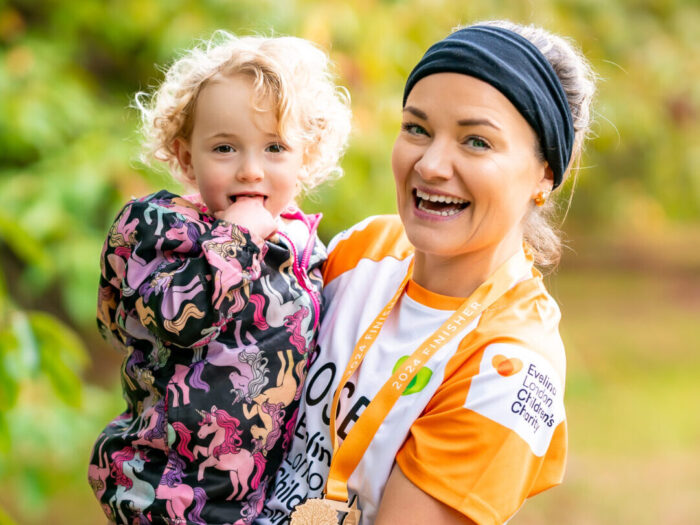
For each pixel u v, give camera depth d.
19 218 4.43
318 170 1.94
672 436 6.93
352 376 1.69
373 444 1.60
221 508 1.67
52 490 4.09
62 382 2.75
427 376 1.61
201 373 1.67
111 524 1.73
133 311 1.68
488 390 1.54
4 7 5.38
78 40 5.48
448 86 1.57
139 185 4.62
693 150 8.52
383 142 4.16
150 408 1.70
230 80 1.72
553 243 1.88
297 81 1.76
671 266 15.02
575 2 6.56
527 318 1.64
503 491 1.49
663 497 5.75
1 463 3.87
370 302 1.78
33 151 4.96
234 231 1.66
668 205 9.53
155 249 1.68
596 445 6.73
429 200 1.63
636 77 7.33
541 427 1.55
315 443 1.69
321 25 4.04
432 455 1.53
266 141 1.73
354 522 1.60
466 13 4.72
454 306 1.69
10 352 2.61
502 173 1.57
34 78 4.91
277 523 1.68
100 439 1.76
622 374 8.64
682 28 8.03
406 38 4.36
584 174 6.54
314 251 1.87
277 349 1.71
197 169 1.76
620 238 16.41
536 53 1.60
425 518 1.51
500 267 1.71
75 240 4.54
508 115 1.57
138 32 5.19
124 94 5.66
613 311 11.53
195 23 4.68
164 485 1.66
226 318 1.64
